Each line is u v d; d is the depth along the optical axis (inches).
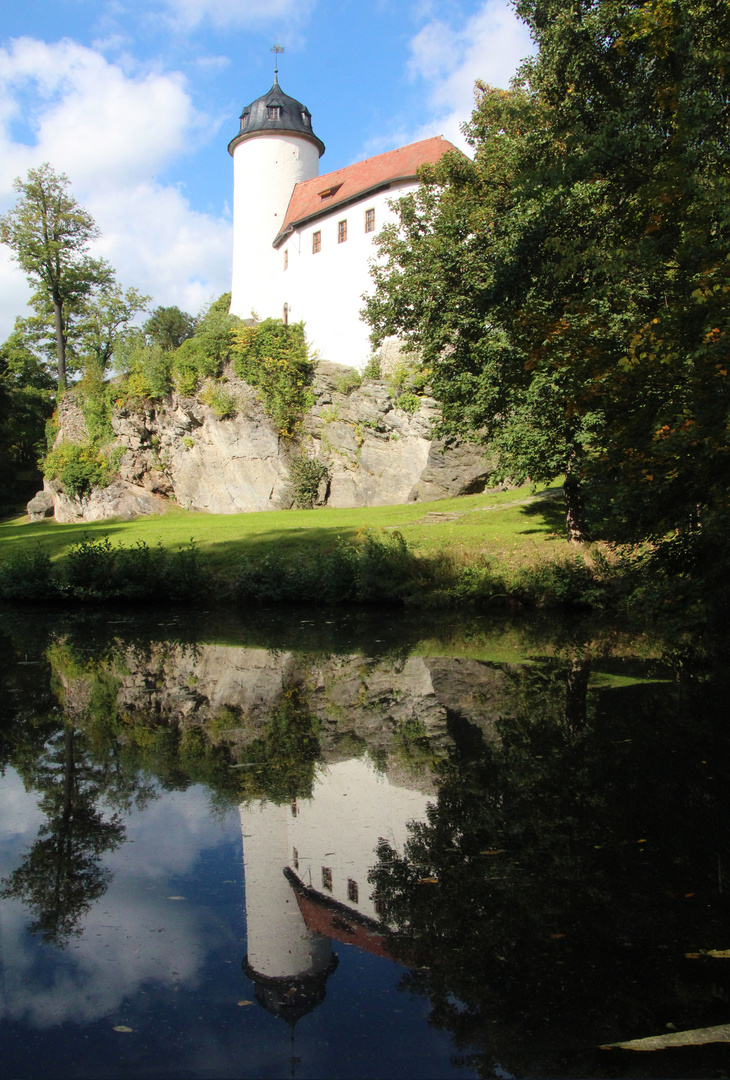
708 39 420.5
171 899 134.3
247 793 190.9
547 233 559.2
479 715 265.0
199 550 802.2
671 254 352.8
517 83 675.4
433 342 697.0
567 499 667.4
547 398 561.3
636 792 181.9
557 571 568.4
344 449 1370.6
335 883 138.6
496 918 124.8
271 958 114.5
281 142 1672.0
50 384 2208.4
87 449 1635.1
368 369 1334.9
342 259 1441.9
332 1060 91.2
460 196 706.8
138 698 312.3
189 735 251.6
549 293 569.9
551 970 109.9
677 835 156.6
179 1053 92.9
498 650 404.8
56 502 1727.4
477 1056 90.6
